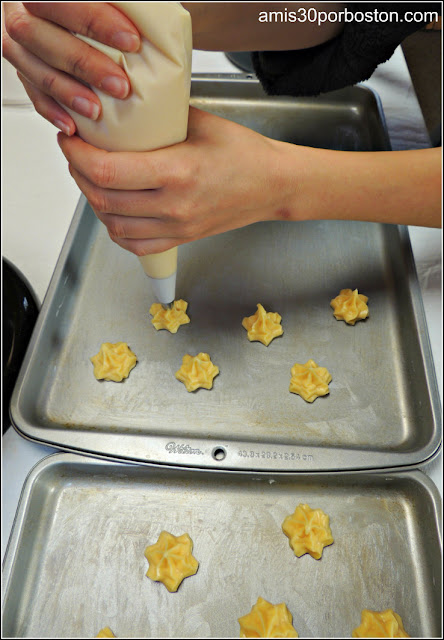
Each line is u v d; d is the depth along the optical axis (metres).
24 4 0.33
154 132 0.37
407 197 0.51
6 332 0.57
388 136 0.73
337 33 0.62
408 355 0.58
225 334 0.60
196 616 0.44
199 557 0.47
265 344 0.59
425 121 0.85
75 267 0.64
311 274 0.65
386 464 0.49
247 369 0.57
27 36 0.33
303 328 0.60
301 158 0.47
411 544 0.48
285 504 0.50
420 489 0.49
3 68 0.80
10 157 0.75
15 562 0.45
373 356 0.58
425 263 0.63
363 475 0.49
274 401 0.55
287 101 0.81
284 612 0.43
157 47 0.33
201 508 0.50
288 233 0.69
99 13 0.31
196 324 0.61
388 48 0.58
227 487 0.51
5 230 0.67
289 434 0.53
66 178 0.73
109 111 0.35
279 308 0.62
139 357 0.58
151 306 0.62
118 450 0.50
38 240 0.66
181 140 0.40
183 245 0.68
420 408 0.53
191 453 0.50
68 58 0.33
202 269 0.66
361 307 0.61
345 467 0.49
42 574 0.46
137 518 0.49
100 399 0.55
